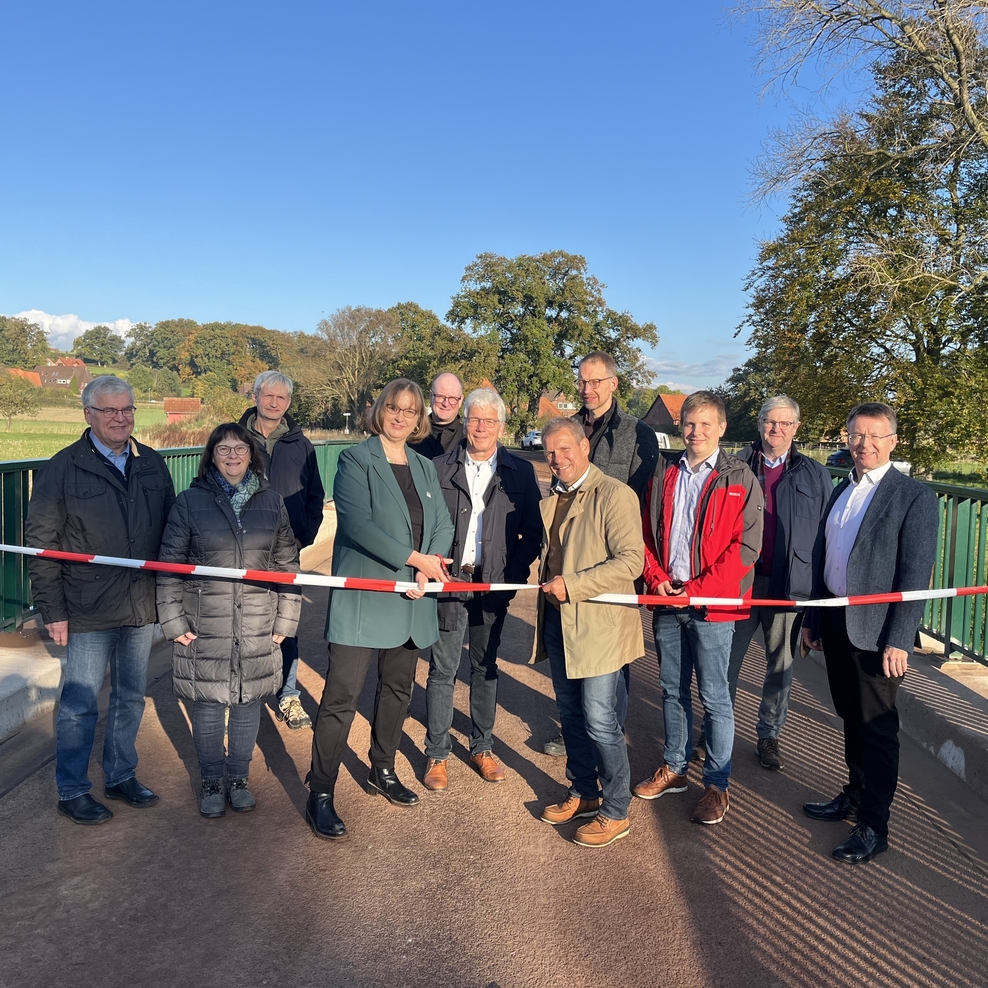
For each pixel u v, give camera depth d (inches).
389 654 146.6
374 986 98.7
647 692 216.8
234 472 140.6
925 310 805.2
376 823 141.6
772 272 949.8
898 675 129.3
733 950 107.7
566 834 139.7
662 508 154.3
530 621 298.7
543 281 2260.1
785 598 165.0
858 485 141.9
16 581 208.4
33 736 169.5
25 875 120.7
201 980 98.7
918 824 143.7
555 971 102.5
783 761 171.6
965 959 106.8
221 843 132.4
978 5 673.0
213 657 138.3
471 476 163.3
